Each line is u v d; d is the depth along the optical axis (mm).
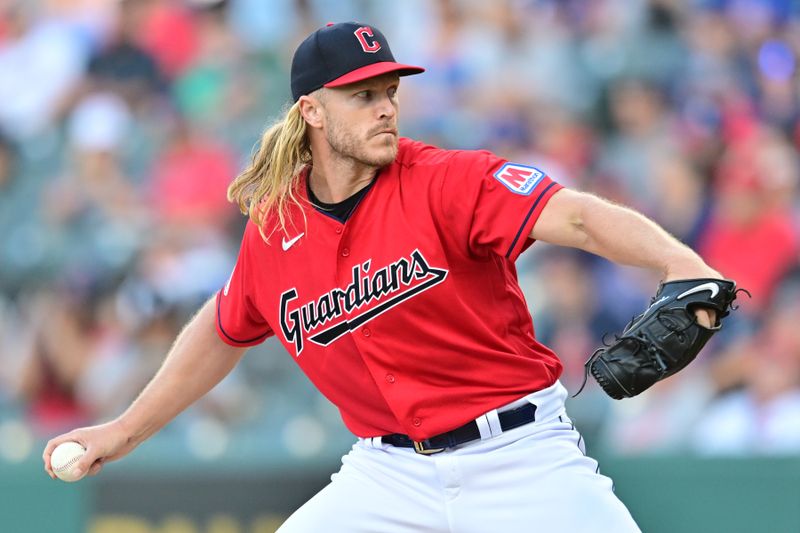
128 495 22172
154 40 37375
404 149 12555
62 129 35844
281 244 12805
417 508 12758
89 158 34500
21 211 33781
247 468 22203
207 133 34438
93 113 35531
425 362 12305
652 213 31547
